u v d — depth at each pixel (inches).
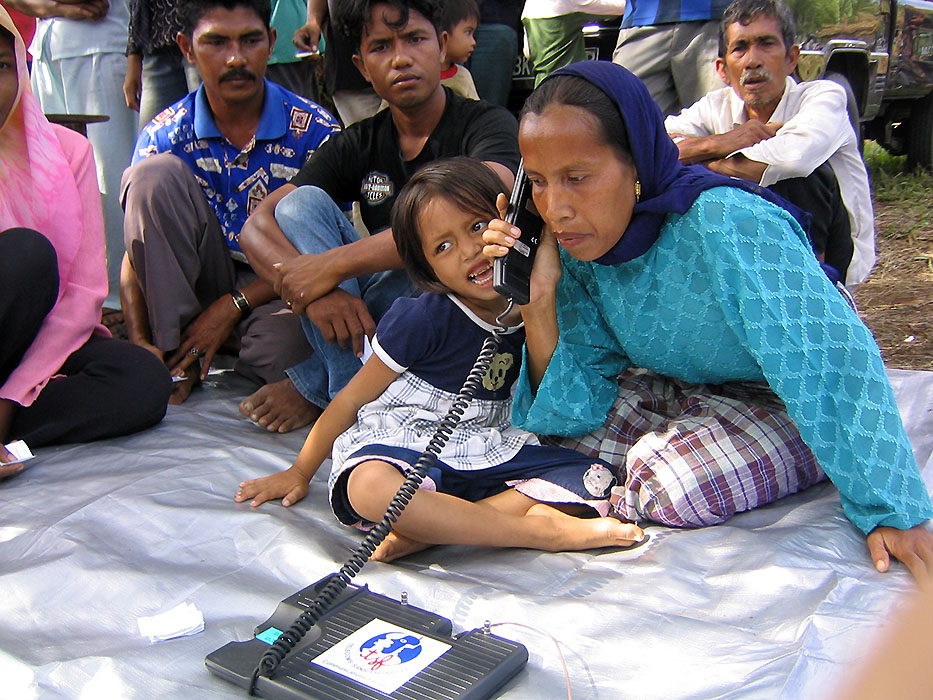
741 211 84.0
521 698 66.4
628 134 81.2
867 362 82.7
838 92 133.6
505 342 96.0
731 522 90.4
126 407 114.7
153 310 129.6
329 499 97.0
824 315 83.2
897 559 81.4
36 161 114.2
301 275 110.8
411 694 64.8
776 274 83.5
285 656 68.7
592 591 80.3
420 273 93.6
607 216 82.7
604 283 92.0
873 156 330.6
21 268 106.0
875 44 243.9
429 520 84.9
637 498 90.7
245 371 136.8
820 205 132.1
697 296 87.7
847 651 67.9
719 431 91.0
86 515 93.7
